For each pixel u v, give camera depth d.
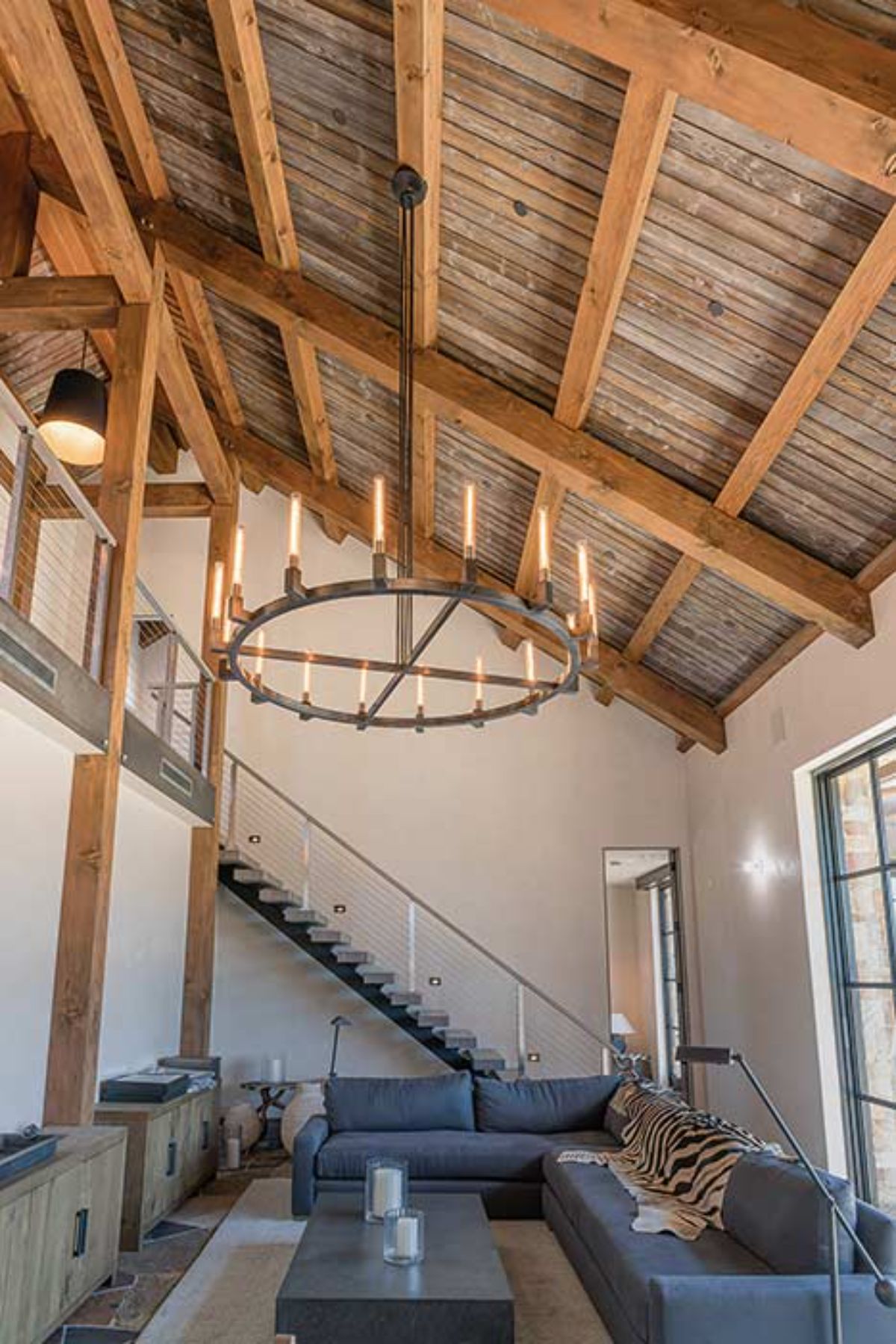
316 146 5.16
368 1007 9.02
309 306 6.12
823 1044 6.20
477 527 8.02
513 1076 8.42
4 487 6.96
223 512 8.68
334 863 9.45
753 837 7.52
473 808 9.59
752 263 4.23
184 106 5.57
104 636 5.42
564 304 5.13
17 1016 4.68
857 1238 3.09
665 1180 4.70
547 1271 4.66
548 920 9.37
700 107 3.66
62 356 8.27
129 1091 5.93
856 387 4.42
